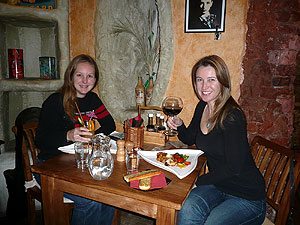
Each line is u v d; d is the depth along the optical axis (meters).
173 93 1.85
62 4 2.01
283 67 1.60
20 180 1.56
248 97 1.69
